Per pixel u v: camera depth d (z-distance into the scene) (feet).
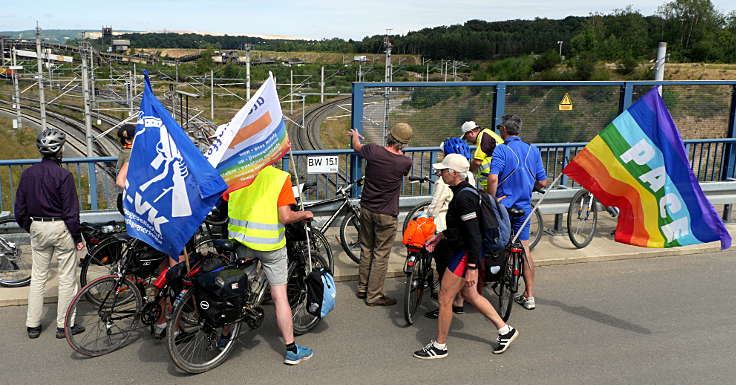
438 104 25.81
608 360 14.93
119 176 16.43
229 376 13.94
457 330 16.65
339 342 15.78
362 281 18.66
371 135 24.89
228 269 14.01
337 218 22.13
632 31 334.24
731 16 343.26
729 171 28.35
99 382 13.57
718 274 21.07
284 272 14.55
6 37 290.15
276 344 15.60
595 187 17.72
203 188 13.15
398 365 14.58
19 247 19.24
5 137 172.65
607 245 23.65
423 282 17.47
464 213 14.05
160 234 13.55
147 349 15.21
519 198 17.97
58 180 14.88
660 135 16.49
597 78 292.61
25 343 15.31
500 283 16.87
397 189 17.70
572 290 19.51
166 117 13.39
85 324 15.74
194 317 14.52
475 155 20.44
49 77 206.80
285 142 15.33
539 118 27.20
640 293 19.29
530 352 15.30
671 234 16.80
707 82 28.09
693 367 14.62
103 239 17.15
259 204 14.20
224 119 214.07
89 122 108.88
